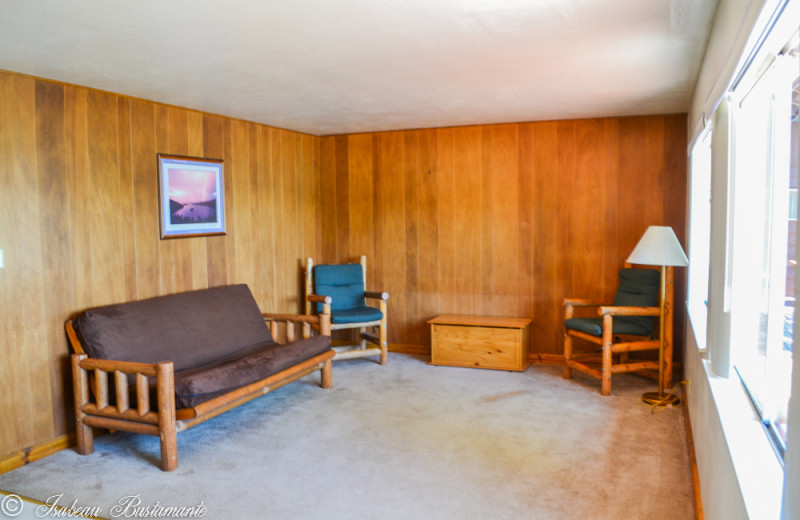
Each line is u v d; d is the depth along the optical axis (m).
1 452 3.21
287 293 5.62
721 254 2.29
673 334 4.95
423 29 2.60
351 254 6.03
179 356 3.79
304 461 3.28
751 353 2.33
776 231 1.83
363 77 3.53
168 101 4.15
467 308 5.66
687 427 3.68
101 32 2.59
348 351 5.36
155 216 4.15
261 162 5.24
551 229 5.31
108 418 3.36
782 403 1.74
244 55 3.00
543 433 3.65
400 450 3.41
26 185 3.32
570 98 4.25
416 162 5.72
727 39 2.02
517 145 5.36
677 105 4.53
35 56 2.96
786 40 1.50
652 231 4.13
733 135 2.21
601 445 3.44
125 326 3.61
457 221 5.62
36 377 3.39
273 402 4.33
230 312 4.41
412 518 2.62
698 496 2.67
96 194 3.73
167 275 4.25
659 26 2.58
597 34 2.70
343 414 4.05
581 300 4.93
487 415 4.00
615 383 4.74
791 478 0.94
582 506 2.71
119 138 3.89
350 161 5.97
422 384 4.76
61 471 3.20
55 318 3.49
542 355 5.42
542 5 2.31
